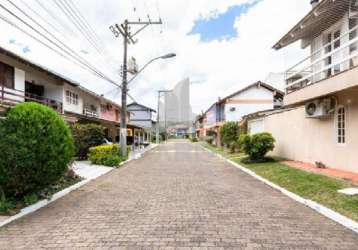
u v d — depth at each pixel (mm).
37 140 7047
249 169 14273
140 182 10961
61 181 9867
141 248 4562
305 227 5559
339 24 11242
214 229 5430
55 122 7613
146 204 7414
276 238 4973
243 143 16500
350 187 8258
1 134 6820
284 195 8523
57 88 19844
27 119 7043
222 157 22625
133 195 8547
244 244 4707
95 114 28375
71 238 5016
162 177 12258
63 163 7883
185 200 7852
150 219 6090
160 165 17250
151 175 12914
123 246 4645
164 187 9859
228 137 26234
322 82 10242
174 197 8242
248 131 24078
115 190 9352
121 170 14930
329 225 5688
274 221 5941
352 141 10648
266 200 7859
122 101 20984
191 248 4551
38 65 15383
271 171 12578
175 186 10047
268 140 16172
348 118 10898
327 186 8555
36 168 7090
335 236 5074
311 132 13797
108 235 5145
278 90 36406
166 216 6301
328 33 12195
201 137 74375
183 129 119438
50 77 18406
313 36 13133
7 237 5098
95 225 5711
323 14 10508
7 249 4578
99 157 16406
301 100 11914
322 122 12805
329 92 9797
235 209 6895
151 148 38625
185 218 6148
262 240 4879
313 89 10891
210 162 19062
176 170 14727
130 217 6246
